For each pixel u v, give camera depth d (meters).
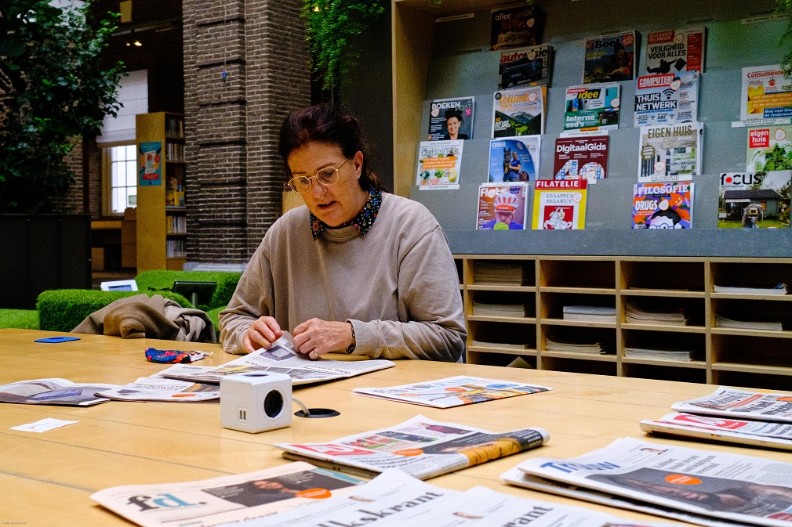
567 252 4.09
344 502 0.80
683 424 1.15
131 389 1.55
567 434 1.17
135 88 16.81
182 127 13.46
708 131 4.10
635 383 1.61
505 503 0.79
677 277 4.21
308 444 1.06
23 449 1.11
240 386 1.21
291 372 1.71
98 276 14.56
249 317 2.25
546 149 4.53
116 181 17.17
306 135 1.97
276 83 9.38
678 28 4.30
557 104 4.59
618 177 4.27
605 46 4.46
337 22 5.34
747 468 0.93
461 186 4.73
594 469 0.92
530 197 4.49
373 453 1.01
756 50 4.09
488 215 4.56
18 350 2.20
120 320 2.53
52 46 9.04
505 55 4.77
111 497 0.84
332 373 1.69
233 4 9.40
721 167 4.03
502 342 4.47
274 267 2.25
